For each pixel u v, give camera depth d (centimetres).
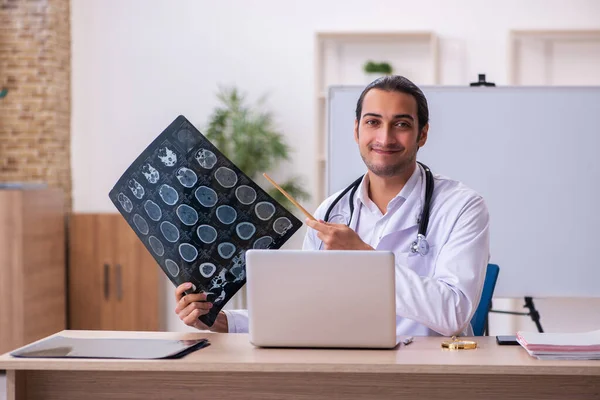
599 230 434
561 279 435
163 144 232
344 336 207
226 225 231
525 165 436
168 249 233
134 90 594
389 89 250
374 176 260
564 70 576
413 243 251
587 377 200
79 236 565
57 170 569
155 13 593
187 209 232
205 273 232
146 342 218
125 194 237
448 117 439
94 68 595
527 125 436
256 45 589
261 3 588
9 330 504
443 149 440
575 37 568
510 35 564
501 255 439
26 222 509
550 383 201
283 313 207
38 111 562
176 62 593
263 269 207
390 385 204
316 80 570
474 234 245
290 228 230
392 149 250
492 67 579
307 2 587
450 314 225
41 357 199
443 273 238
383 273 204
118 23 593
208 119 589
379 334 206
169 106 593
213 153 230
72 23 595
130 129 594
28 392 211
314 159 582
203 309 230
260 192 230
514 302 555
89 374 210
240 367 192
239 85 589
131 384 209
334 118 439
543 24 574
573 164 435
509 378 202
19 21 561
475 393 202
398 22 583
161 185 233
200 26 591
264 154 571
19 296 504
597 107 433
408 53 580
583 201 435
